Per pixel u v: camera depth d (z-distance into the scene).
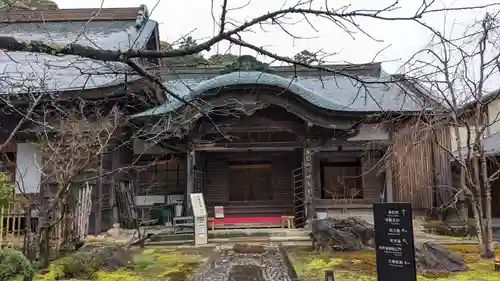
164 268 7.88
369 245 9.82
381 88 14.37
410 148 12.34
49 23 17.30
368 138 13.62
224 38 3.66
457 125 8.25
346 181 16.05
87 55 3.59
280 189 17.12
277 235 11.97
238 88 12.40
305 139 13.84
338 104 12.85
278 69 16.78
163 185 15.34
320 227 9.80
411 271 5.16
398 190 14.12
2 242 8.41
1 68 12.30
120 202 13.11
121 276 7.09
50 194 9.57
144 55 3.65
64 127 9.38
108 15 18.34
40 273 6.98
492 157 12.73
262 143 14.18
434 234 12.01
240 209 16.47
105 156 12.76
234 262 8.52
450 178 12.60
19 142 12.22
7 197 6.71
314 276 6.96
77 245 9.12
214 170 17.23
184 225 12.45
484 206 9.53
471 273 6.81
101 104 10.79
